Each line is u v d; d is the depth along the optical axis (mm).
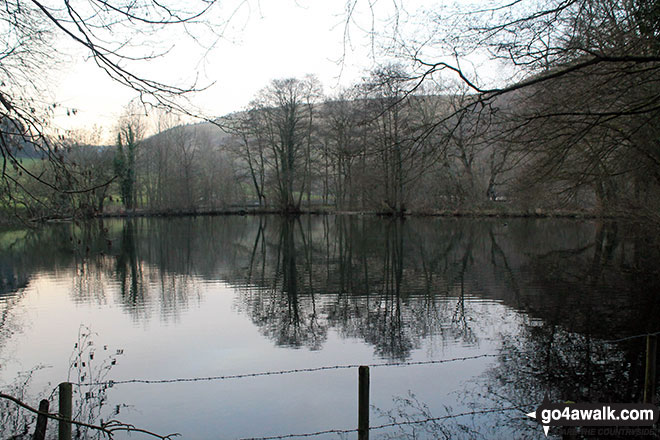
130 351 9859
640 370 8039
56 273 19531
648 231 16047
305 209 55469
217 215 55844
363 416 5547
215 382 8141
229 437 6340
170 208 53375
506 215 39531
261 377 8336
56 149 4898
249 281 17656
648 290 13898
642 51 7133
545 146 8055
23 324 11945
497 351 9297
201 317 12492
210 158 58531
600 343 9492
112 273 19453
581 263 19000
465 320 11633
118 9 3967
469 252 23375
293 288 16328
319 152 48094
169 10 4012
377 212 46469
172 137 53656
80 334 11062
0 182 5492
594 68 7273
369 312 12828
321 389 7750
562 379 7781
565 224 35000
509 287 15234
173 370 8773
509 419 6539
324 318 12297
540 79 5539
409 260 21797
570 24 7105
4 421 6816
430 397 7320
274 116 47500
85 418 6895
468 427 6387
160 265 21516
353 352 9570
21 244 29188
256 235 34531
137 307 13656
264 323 11875
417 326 11289
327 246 27672
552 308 12320
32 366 9070
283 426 6578
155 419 6840
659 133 8891
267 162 54750
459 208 41719
